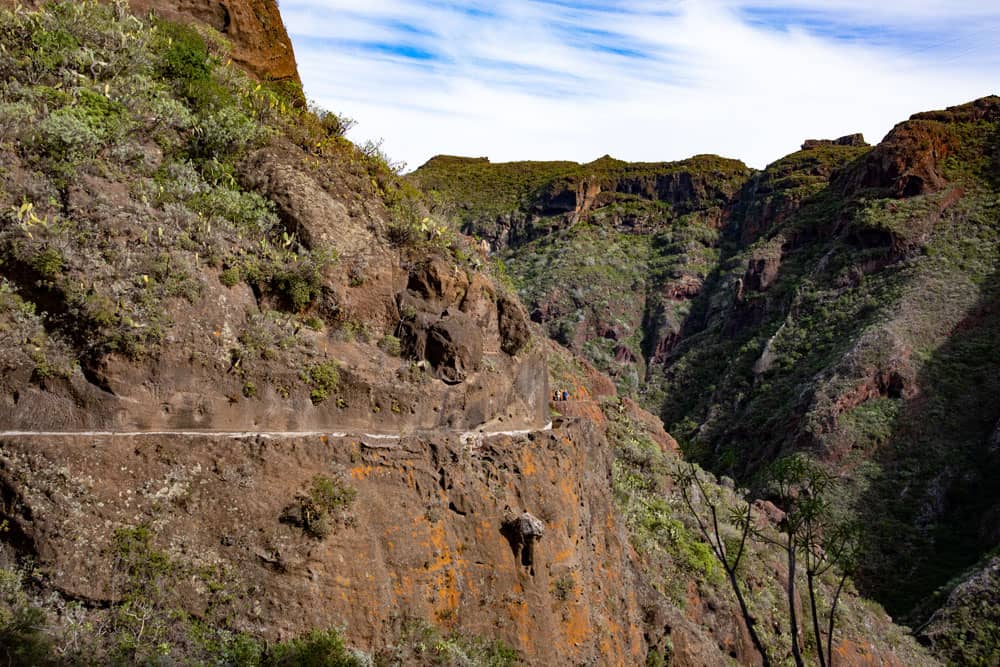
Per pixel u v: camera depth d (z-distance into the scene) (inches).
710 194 6850.4
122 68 594.2
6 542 366.3
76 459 387.2
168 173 534.9
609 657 608.7
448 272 604.4
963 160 4699.8
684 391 4699.8
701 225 6579.7
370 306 558.9
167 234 480.4
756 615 1033.5
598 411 1359.5
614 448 1279.5
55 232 432.5
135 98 564.7
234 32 775.1
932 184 4505.4
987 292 3636.8
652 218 6752.0
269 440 448.1
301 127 658.8
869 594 2356.1
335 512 450.3
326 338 526.6
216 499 417.7
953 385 3152.1
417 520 491.2
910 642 1668.3
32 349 399.9
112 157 508.1
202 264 483.5
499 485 557.9
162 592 386.0
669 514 1138.0
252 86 692.7
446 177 7657.5
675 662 771.4
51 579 363.9
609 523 735.7
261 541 421.4
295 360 489.7
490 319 642.8
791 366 3949.3
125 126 534.9
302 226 559.2
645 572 895.1
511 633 517.3
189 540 402.6
